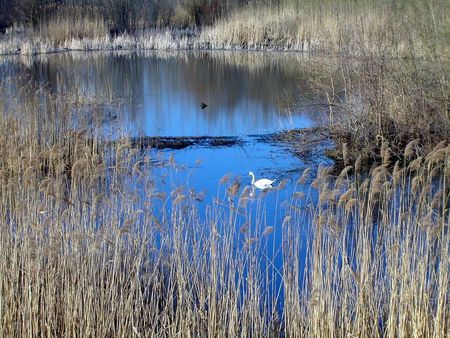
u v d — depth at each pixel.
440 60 13.22
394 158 13.02
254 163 13.20
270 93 21.52
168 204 9.82
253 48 33.28
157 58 31.42
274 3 35.16
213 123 17.12
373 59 13.64
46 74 24.84
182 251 6.98
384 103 13.39
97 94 15.84
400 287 5.86
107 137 12.85
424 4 14.45
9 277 6.32
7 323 6.03
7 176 8.36
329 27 23.36
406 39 14.22
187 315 5.92
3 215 6.93
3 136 11.01
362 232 6.99
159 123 17.00
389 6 19.61
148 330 6.07
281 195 10.84
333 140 13.71
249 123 17.00
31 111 12.66
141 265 7.03
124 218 7.64
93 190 7.43
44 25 34.66
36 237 6.59
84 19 36.31
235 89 22.52
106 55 32.53
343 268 5.95
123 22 38.28
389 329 5.66
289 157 13.68
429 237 5.86
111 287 6.12
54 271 6.23
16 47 32.47
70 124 12.52
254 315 6.17
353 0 26.00
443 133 12.75
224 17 36.22
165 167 12.62
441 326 5.54
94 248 6.13
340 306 6.12
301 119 16.84
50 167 8.04
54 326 6.04
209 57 31.50
